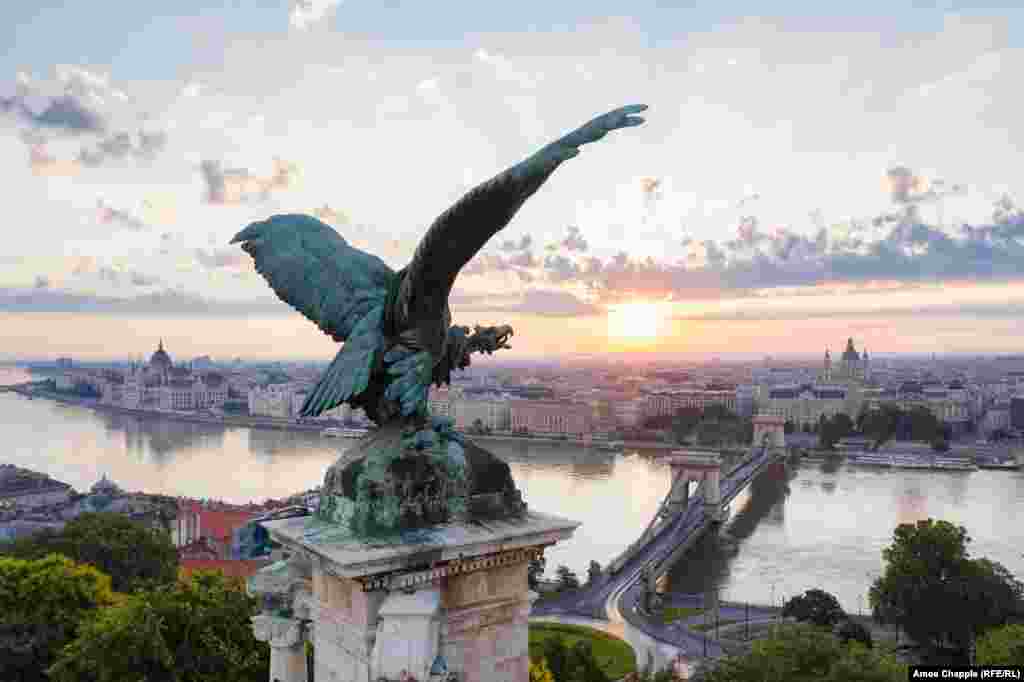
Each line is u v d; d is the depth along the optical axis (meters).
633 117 13.12
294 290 16.73
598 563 155.50
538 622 119.56
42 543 87.50
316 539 13.89
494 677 14.70
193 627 50.81
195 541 113.94
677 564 156.88
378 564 13.02
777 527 188.62
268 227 17.69
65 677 48.38
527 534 14.55
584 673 78.12
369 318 15.27
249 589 16.66
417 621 13.26
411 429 14.55
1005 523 184.12
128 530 87.19
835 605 106.69
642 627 116.94
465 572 14.34
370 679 13.46
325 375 14.75
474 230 13.52
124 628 47.66
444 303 15.00
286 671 16.41
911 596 100.31
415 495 14.13
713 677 63.62
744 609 125.62
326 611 15.05
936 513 198.00
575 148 12.83
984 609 98.75
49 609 57.28
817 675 59.09
